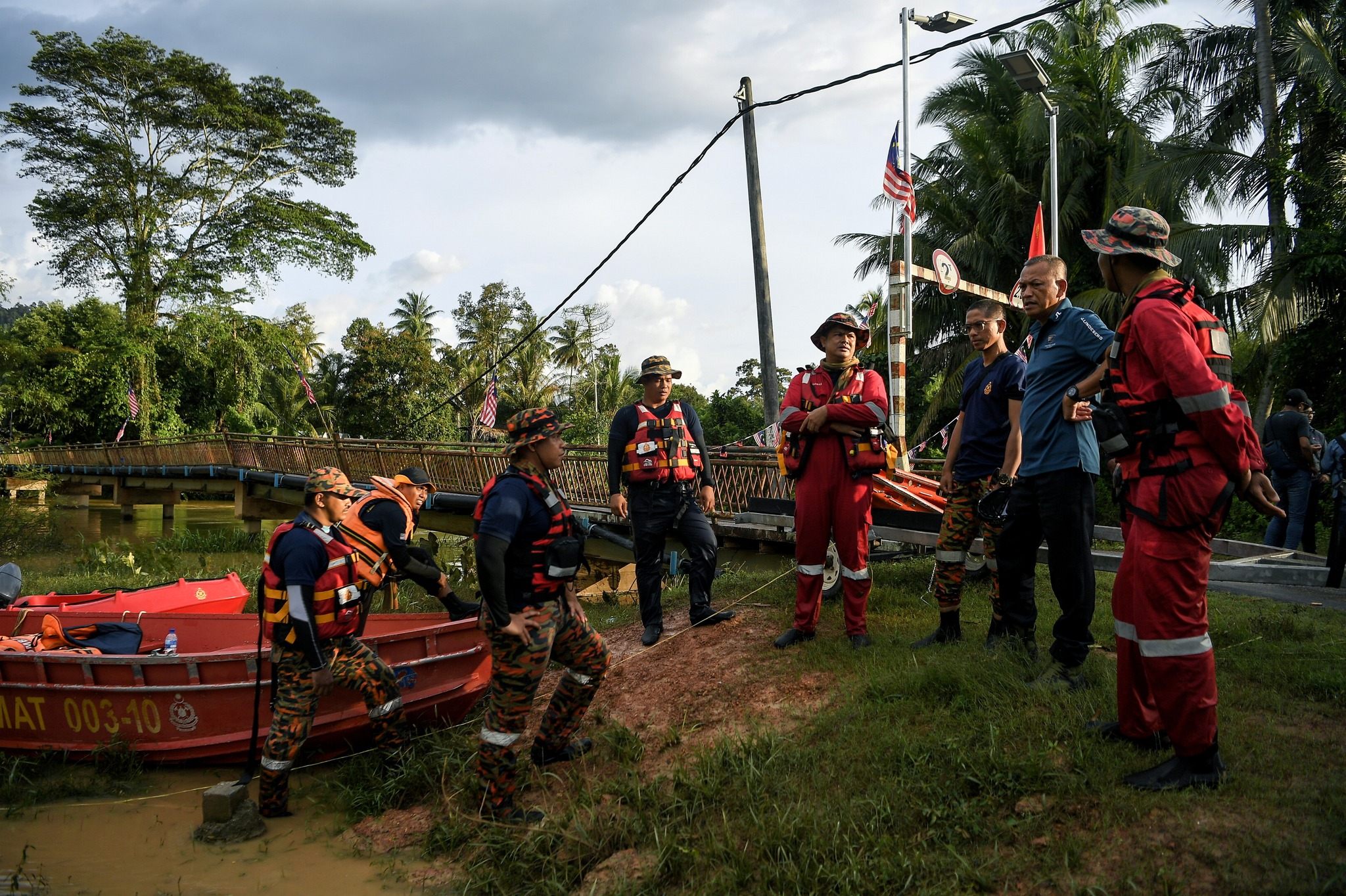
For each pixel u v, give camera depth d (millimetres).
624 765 4387
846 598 5312
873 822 3256
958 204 22297
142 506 40750
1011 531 4461
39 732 5668
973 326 5117
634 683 5477
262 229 39594
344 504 4949
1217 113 21062
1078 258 20203
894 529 6543
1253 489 3041
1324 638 4820
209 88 37812
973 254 20625
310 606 4629
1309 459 9172
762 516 8289
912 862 2980
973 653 4656
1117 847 2861
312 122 40375
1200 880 2639
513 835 3871
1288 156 16594
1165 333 3027
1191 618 3035
